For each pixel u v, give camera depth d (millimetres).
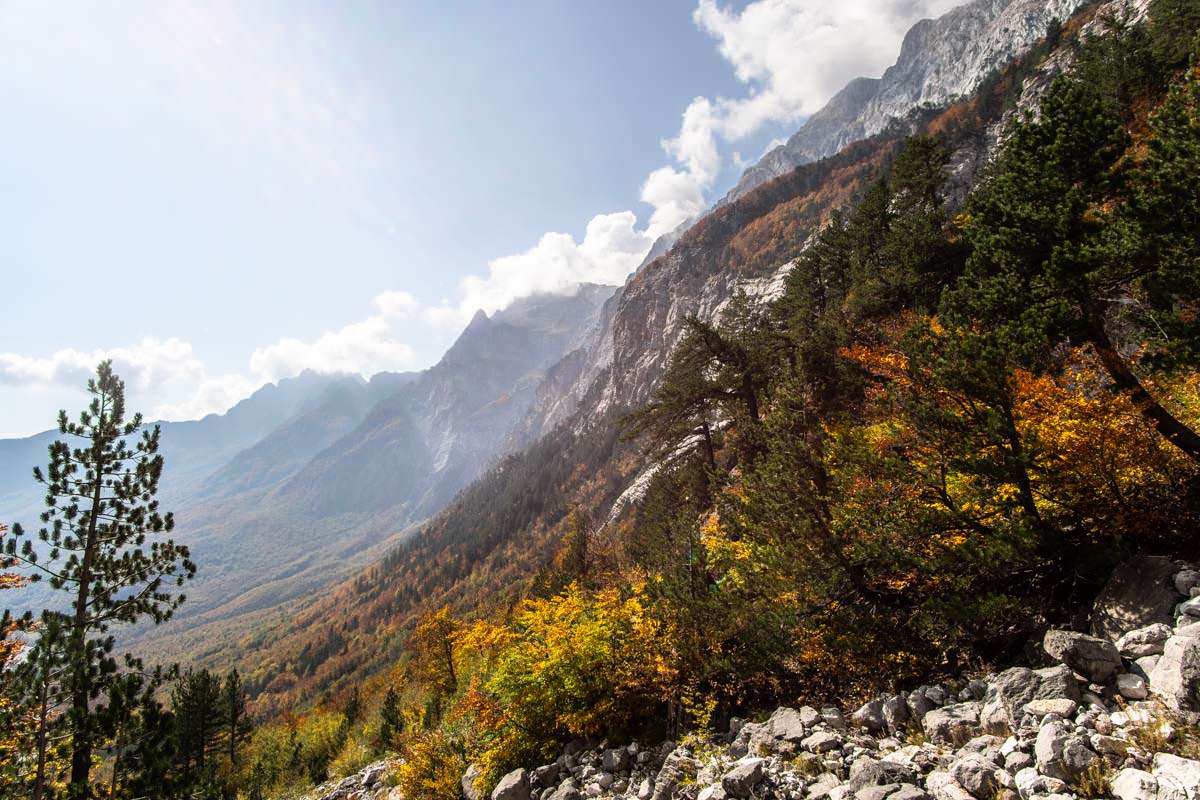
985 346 8258
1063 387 9555
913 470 8594
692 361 23484
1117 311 9391
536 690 10836
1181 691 4547
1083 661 5516
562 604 12055
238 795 32281
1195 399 9297
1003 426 7977
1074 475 7988
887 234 30234
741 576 9758
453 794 11820
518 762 10742
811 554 8734
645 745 9438
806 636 8641
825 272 36219
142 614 13484
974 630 7562
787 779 5891
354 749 27547
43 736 10859
